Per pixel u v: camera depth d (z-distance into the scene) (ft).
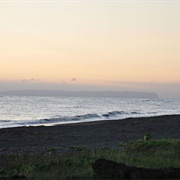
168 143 48.14
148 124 127.44
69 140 81.51
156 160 37.58
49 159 42.93
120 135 91.30
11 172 37.37
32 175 34.32
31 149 67.51
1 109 275.80
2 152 63.36
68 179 31.30
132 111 285.23
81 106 371.35
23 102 453.99
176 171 28.55
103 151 47.34
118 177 28.43
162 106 458.91
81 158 41.65
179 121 142.41
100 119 177.37
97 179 29.27
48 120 166.09
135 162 36.81
